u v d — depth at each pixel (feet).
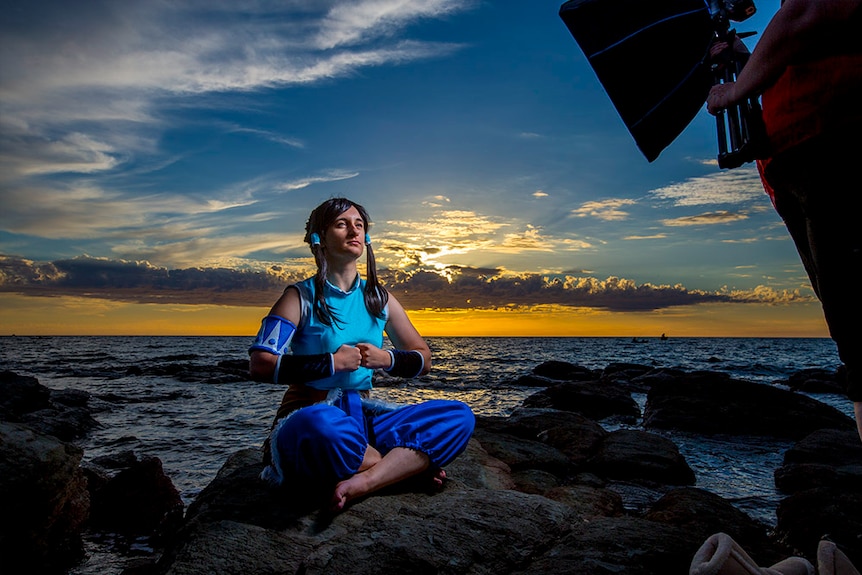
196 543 8.85
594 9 7.59
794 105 5.52
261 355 9.87
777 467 27.86
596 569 8.11
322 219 10.62
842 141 5.27
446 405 11.25
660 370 87.25
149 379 93.09
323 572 8.06
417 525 9.40
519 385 83.87
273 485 10.71
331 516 9.80
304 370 9.81
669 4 7.49
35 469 15.14
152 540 18.20
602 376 86.74
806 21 5.22
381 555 8.44
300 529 9.42
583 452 22.17
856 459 25.20
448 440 11.04
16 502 14.73
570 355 221.87
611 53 7.64
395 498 10.71
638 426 43.39
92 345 337.72
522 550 9.01
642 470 20.94
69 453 16.35
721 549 5.35
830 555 5.56
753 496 21.43
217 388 79.41
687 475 21.56
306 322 10.50
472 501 10.52
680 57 7.68
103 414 52.70
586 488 13.99
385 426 11.04
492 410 57.67
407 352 10.79
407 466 10.68
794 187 5.73
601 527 9.65
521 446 18.16
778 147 5.76
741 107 6.16
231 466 12.88
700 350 289.74
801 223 6.05
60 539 16.08
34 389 47.73
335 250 10.64
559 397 49.93
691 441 36.01
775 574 5.63
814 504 15.20
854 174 5.25
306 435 9.78
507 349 304.91
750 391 41.06
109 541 18.15
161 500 20.04
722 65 6.89
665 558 8.46
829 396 72.23
